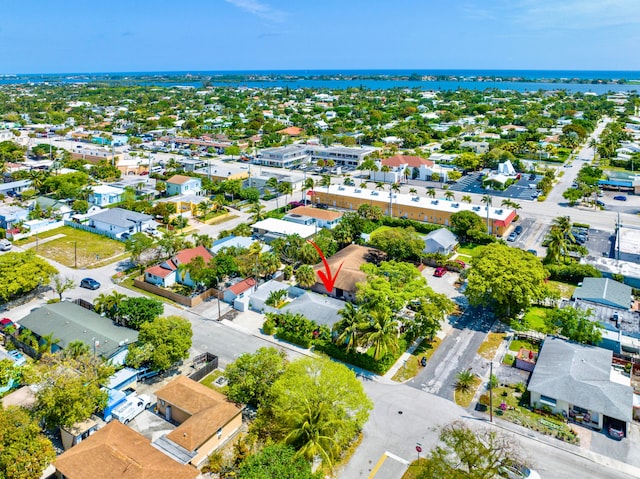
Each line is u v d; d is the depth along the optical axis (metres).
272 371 60.25
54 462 48.72
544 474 52.19
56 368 57.56
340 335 71.81
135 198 157.25
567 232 112.00
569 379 62.56
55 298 90.25
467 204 139.62
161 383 67.31
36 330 74.62
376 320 69.75
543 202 160.12
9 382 64.69
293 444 51.19
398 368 71.25
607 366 66.50
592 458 54.59
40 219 132.75
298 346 76.81
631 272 100.19
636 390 65.19
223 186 159.75
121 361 69.50
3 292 83.69
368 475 51.75
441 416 61.16
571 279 101.19
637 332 76.56
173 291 95.38
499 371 70.19
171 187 161.62
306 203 158.12
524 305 82.00
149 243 107.62
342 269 96.12
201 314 87.00
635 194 170.75
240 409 58.41
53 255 112.00
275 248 105.81
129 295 93.50
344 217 122.69
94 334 72.00
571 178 191.00
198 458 52.91
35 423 52.78
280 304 89.00
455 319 85.81
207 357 72.38
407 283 81.25
